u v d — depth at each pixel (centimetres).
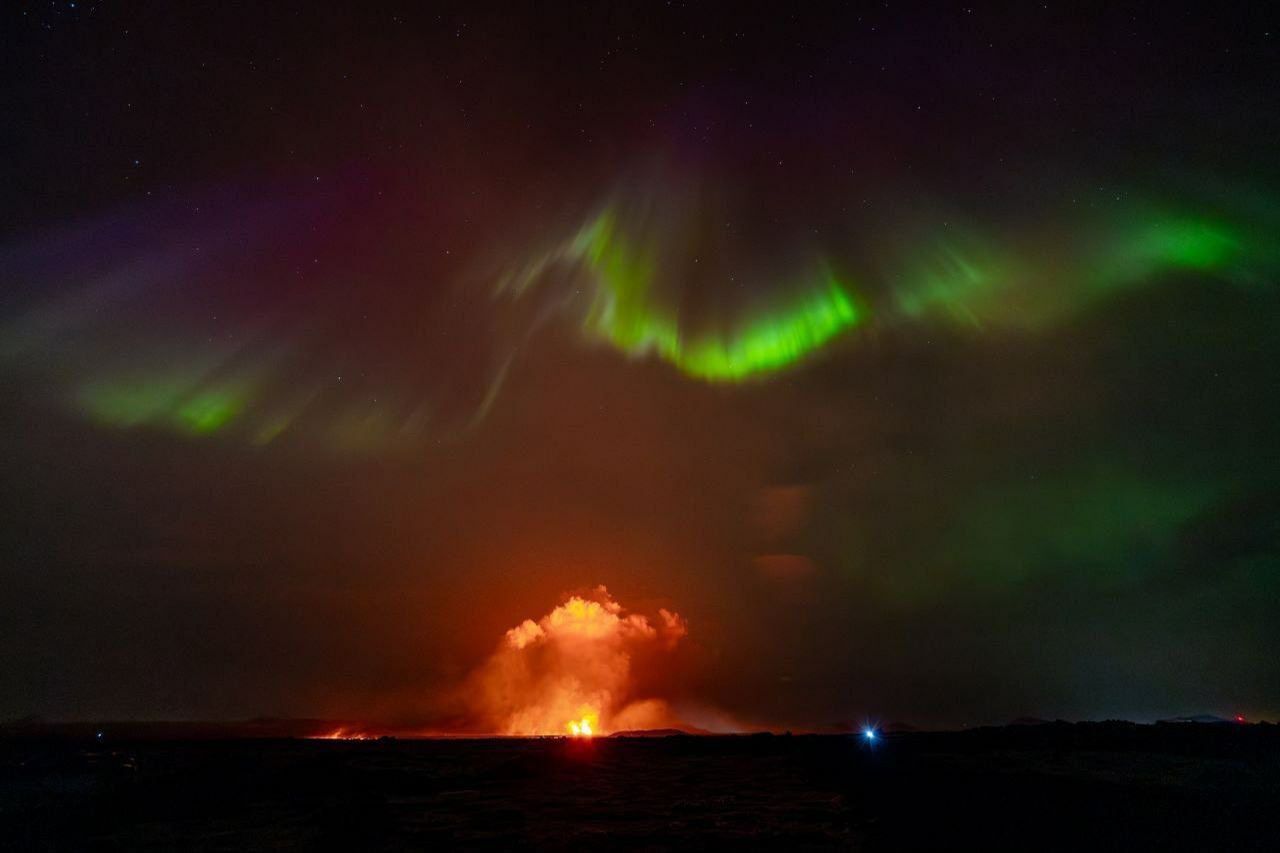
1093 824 1132
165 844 1116
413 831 1184
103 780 1566
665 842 1116
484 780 1636
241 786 1525
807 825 1220
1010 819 1188
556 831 1184
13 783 1534
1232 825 1111
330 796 1469
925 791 1418
